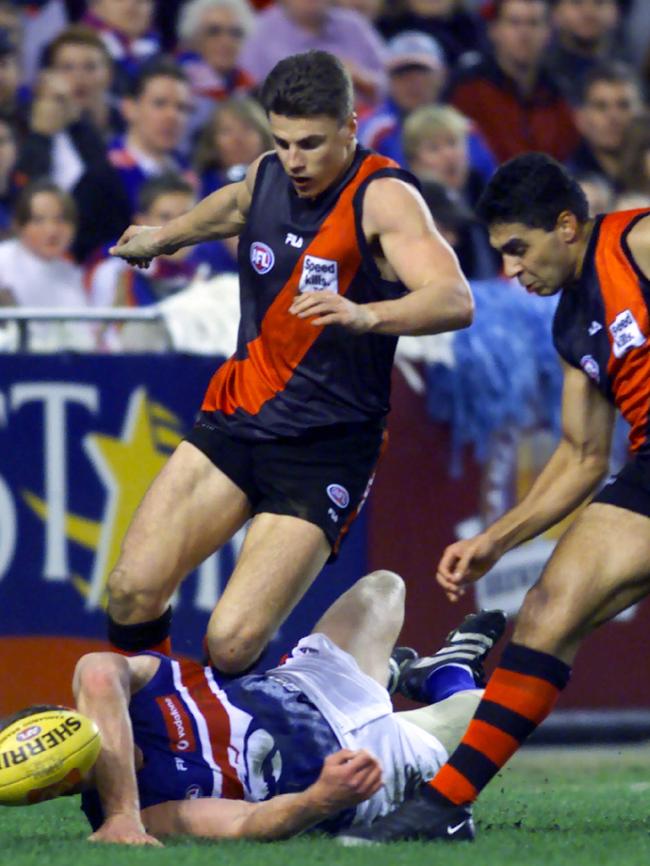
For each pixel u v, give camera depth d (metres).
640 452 15.16
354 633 16.19
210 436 17.23
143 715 14.59
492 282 27.27
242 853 13.50
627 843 14.66
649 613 26.81
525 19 33.81
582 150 34.78
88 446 24.00
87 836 15.02
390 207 16.09
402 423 25.22
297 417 16.89
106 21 34.62
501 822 16.75
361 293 16.47
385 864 13.05
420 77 34.06
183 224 17.88
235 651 16.36
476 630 17.72
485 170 33.00
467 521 25.66
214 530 17.12
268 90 16.00
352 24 35.78
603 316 15.16
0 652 23.80
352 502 17.19
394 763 15.38
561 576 14.99
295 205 16.55
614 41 38.94
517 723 14.93
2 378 23.73
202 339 24.84
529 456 26.09
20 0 34.69
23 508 23.86
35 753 13.66
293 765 14.79
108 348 24.81
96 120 31.47
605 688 26.56
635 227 15.10
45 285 27.11
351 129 16.20
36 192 27.03
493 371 25.64
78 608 24.02
